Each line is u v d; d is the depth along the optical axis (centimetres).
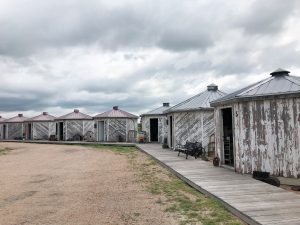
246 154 1248
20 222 793
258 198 862
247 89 1297
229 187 1005
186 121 2194
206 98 2209
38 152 2620
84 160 2014
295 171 1140
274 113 1185
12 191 1142
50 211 880
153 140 3375
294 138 1145
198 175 1220
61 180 1339
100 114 3688
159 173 1410
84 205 933
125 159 1980
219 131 1463
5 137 4744
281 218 692
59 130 4053
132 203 936
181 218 781
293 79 1256
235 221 738
